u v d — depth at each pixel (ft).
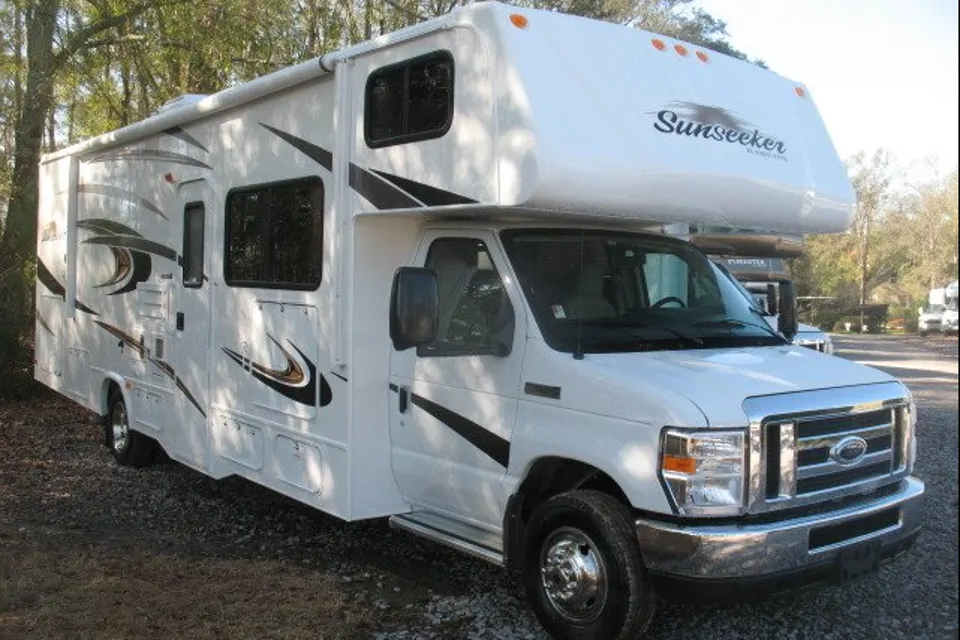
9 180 35.04
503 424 14.43
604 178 13.30
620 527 12.67
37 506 21.45
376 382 16.56
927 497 23.40
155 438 23.50
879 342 105.91
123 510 21.43
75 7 38.37
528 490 14.44
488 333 14.93
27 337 36.68
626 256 15.93
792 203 15.97
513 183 13.01
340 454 16.47
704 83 15.56
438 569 17.34
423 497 16.30
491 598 15.72
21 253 35.40
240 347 19.51
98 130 47.16
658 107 14.48
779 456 12.41
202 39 41.34
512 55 13.32
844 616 15.01
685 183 14.21
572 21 14.37
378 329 16.55
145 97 47.03
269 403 18.54
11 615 14.47
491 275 15.12
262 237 18.74
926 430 34.73
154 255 23.47
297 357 17.60
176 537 19.36
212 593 15.72
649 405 12.36
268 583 16.29
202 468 21.20
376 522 20.48
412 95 14.98
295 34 46.26
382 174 15.49
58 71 37.88
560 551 13.52
